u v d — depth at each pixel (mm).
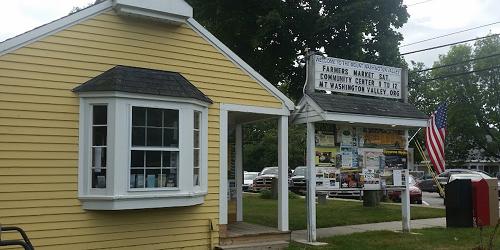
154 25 9148
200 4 17812
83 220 8156
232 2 17234
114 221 8477
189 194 8914
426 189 31203
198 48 9648
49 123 7910
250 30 17453
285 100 10727
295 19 17531
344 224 13703
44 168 7816
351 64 11516
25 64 7773
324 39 18172
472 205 13117
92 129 8227
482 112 47312
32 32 7820
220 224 9727
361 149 11516
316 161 10875
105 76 8344
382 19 18281
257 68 18375
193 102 9016
